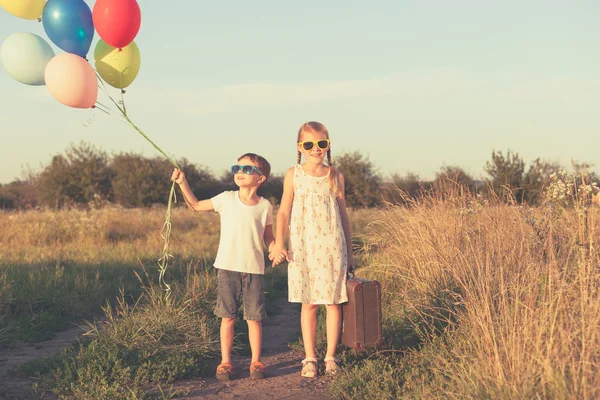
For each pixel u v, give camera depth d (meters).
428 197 8.31
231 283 5.01
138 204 32.44
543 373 3.47
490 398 3.53
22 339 6.28
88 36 5.53
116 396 4.35
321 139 5.00
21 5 5.40
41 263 10.05
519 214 6.60
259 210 5.06
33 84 5.64
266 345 6.20
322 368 5.14
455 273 5.67
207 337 5.75
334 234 5.01
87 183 32.03
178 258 11.49
